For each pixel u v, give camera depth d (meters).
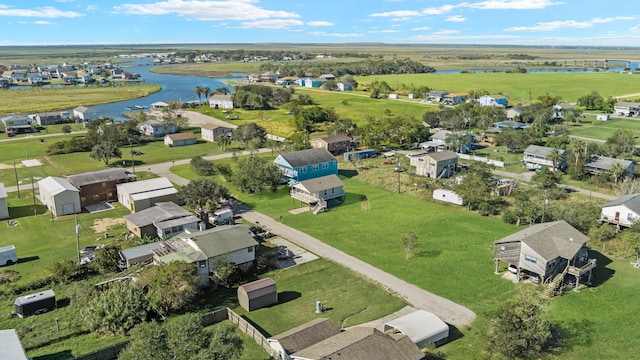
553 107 164.12
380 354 36.31
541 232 55.53
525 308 42.22
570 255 52.31
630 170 91.50
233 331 39.50
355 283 54.06
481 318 46.50
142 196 78.19
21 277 55.16
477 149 122.75
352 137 131.88
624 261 59.34
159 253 55.72
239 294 49.56
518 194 81.75
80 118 161.50
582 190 87.44
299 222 73.44
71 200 77.31
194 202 75.06
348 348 36.00
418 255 61.19
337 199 83.88
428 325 42.53
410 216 75.75
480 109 155.75
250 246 56.19
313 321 43.25
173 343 34.06
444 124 145.50
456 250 62.53
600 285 53.06
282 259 60.25
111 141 121.19
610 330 44.34
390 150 123.06
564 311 47.66
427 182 91.69
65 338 43.09
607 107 172.25
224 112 182.88
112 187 84.56
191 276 49.66
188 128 151.12
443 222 72.88
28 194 86.75
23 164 107.81
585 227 67.31
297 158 93.44
